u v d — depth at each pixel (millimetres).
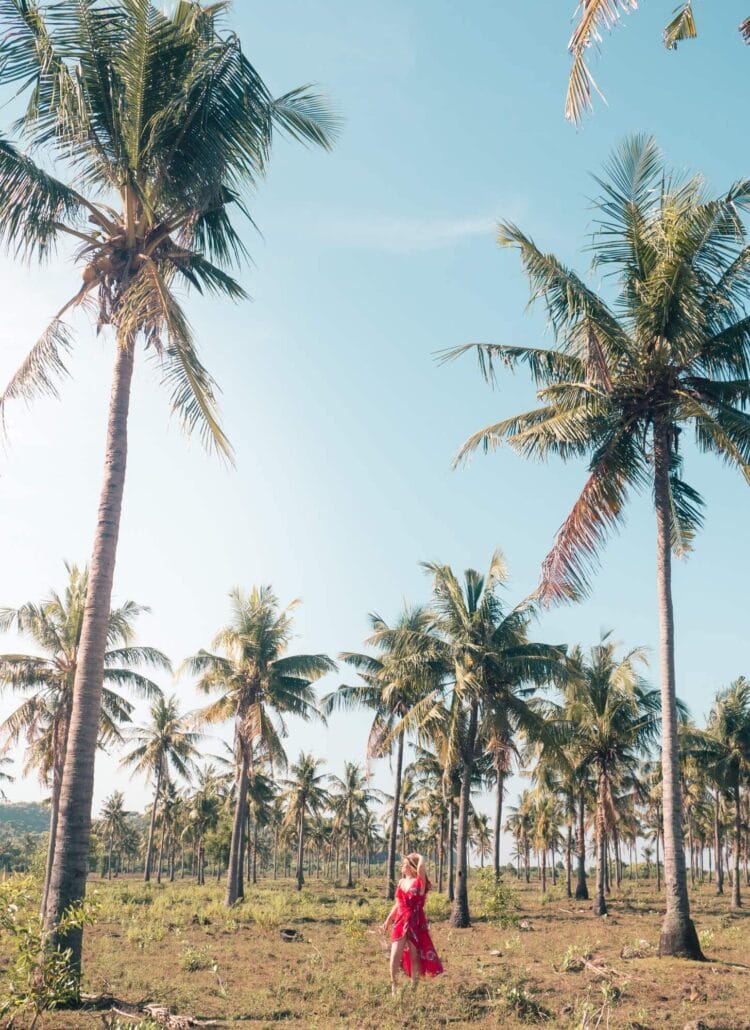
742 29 7152
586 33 6703
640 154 18188
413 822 71375
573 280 18359
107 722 34938
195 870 109000
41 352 13578
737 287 18109
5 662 31359
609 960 16688
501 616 29656
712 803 62875
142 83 11891
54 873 10688
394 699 37625
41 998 8164
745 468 17312
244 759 35469
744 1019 11109
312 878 97688
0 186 12039
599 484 18672
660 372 18578
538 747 32062
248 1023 10109
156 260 13516
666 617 18500
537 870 115500
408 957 11359
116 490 12281
